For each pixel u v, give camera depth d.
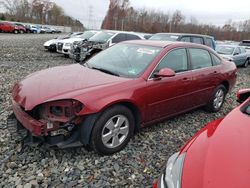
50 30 55.72
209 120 5.26
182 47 4.61
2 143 3.68
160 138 4.23
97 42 11.53
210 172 1.90
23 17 81.50
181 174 1.99
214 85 5.32
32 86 3.46
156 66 4.00
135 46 4.54
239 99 3.55
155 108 4.03
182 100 4.54
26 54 14.34
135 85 3.66
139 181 3.11
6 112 4.81
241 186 1.77
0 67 9.51
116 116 3.50
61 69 4.15
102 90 3.34
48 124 3.08
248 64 16.59
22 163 3.27
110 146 3.53
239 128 2.47
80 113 3.13
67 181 2.99
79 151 3.58
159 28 70.19
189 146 2.34
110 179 3.09
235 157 2.03
